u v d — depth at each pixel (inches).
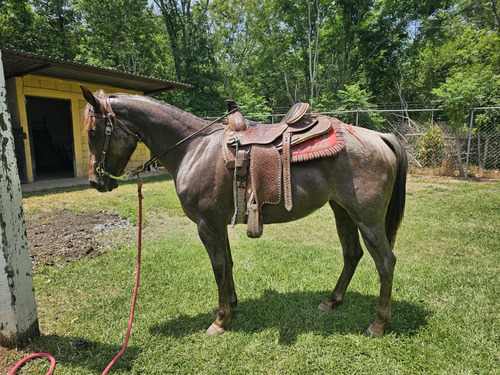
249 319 96.5
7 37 624.7
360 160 82.0
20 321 82.7
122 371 75.0
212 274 126.7
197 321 95.5
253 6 836.0
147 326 92.7
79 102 402.0
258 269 131.2
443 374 71.8
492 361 75.5
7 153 77.9
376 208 83.0
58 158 544.1
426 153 407.5
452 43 733.3
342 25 804.6
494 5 595.5
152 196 278.8
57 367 76.4
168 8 754.2
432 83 776.9
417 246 154.5
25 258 83.3
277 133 83.8
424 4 717.3
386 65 834.8
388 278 84.4
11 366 76.8
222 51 949.2
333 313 98.7
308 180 82.7
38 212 219.5
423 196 265.6
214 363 77.6
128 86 443.5
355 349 81.5
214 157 84.1
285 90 952.3
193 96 698.2
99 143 85.3
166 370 75.4
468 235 167.3
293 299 107.4
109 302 105.7
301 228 192.7
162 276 125.0
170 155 91.4
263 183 81.4
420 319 92.9
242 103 607.2
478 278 117.6
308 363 77.3
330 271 128.9
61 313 99.7
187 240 169.2
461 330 87.0
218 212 84.6
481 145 396.8
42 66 313.9
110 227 191.0
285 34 854.5
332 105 664.4
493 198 245.4
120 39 708.7
